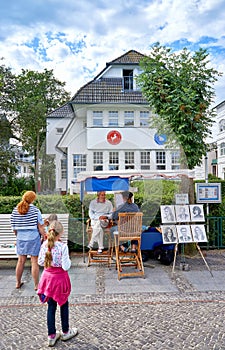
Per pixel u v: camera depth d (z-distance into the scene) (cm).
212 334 389
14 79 2570
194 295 522
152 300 504
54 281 372
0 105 2509
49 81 3544
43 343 376
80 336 390
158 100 789
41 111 2630
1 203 804
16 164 2567
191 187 823
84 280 608
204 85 808
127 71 2267
